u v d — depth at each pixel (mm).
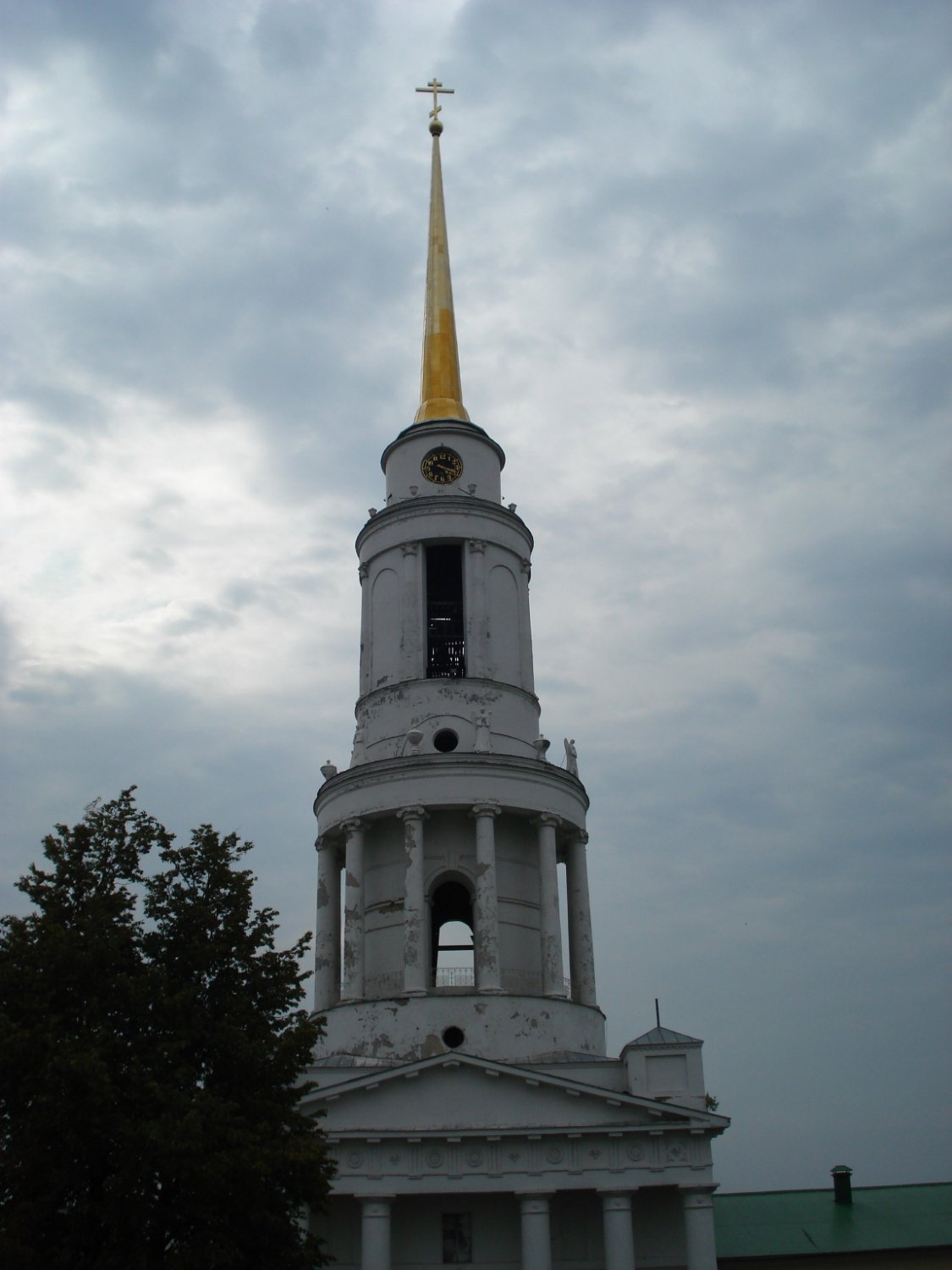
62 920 33250
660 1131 44062
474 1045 46875
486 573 57219
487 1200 45938
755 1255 51750
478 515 57969
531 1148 44312
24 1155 29469
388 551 58031
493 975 48406
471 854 51438
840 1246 52344
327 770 54625
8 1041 29562
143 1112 30266
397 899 51250
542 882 50906
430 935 50750
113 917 33719
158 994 32094
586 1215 46062
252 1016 33844
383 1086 44906
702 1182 43781
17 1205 29469
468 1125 44281
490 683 54719
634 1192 43969
